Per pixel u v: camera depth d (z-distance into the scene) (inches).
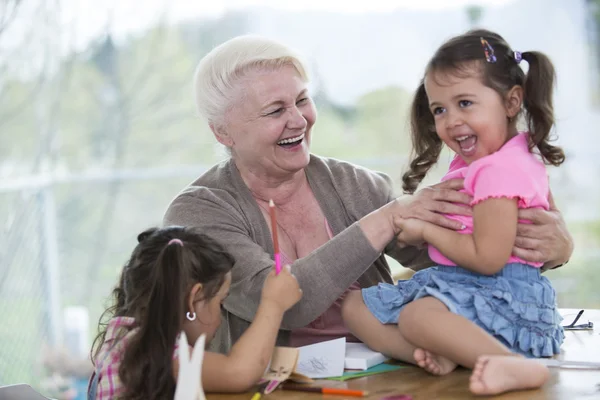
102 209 354.6
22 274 247.3
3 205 241.8
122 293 84.6
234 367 73.0
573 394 69.3
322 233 95.3
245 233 90.6
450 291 77.2
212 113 93.0
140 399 72.7
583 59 370.9
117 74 361.7
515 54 80.4
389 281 96.8
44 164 347.3
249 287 84.3
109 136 360.8
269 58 90.8
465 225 78.2
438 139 89.2
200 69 94.7
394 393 72.2
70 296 347.6
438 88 78.7
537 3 377.4
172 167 364.2
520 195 75.0
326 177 97.0
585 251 334.0
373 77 395.9
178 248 76.1
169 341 73.5
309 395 73.0
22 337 248.8
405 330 76.9
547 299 79.0
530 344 78.3
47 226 254.2
